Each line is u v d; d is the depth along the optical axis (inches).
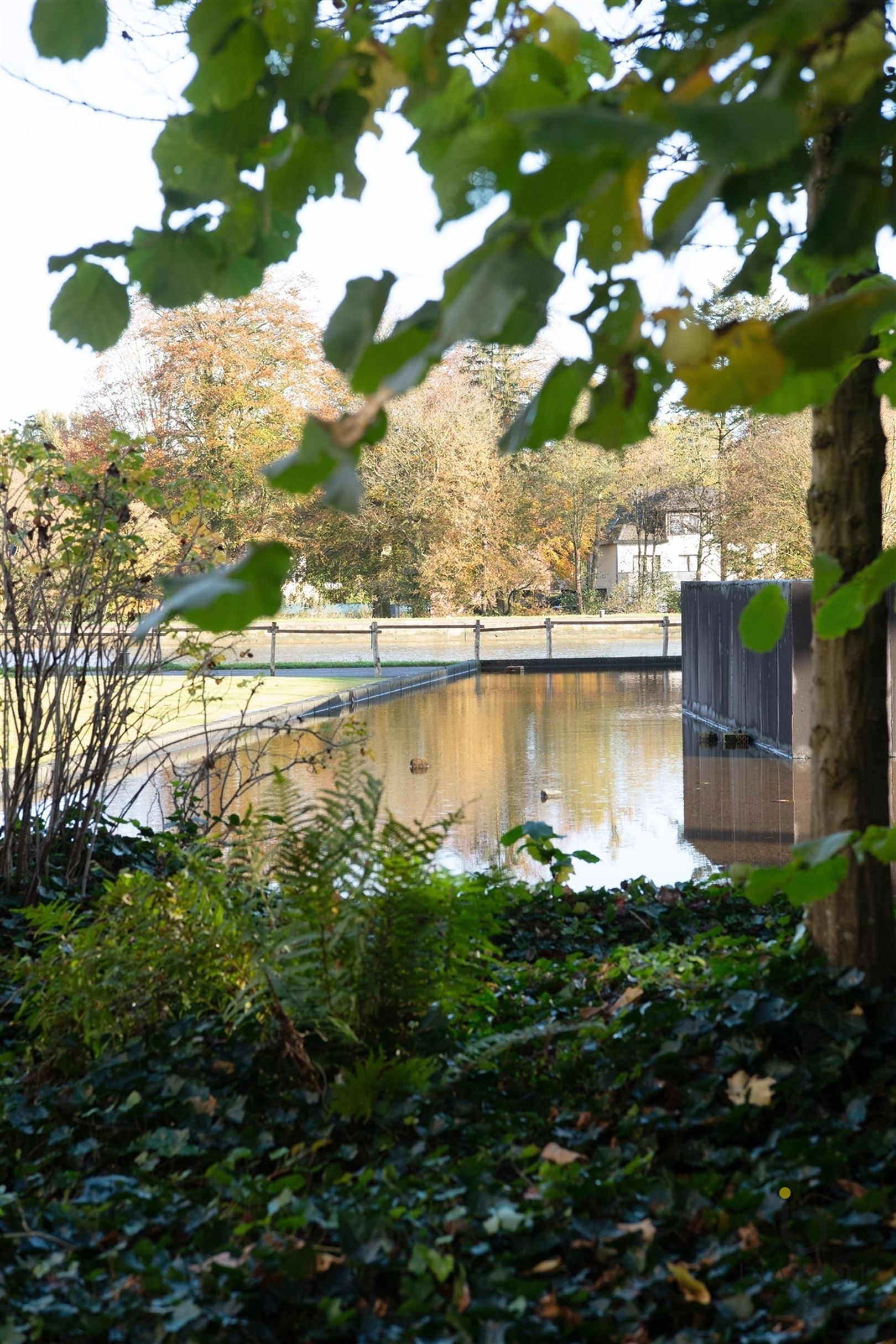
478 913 140.3
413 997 133.0
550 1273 91.3
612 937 191.0
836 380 53.5
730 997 127.5
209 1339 82.0
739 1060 119.6
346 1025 126.3
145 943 141.1
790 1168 105.1
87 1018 137.8
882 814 130.6
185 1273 90.4
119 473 218.2
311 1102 123.7
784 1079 117.0
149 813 369.7
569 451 2028.8
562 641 1537.9
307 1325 85.7
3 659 218.8
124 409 1561.3
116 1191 107.0
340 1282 89.6
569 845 327.6
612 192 37.3
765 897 62.1
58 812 216.1
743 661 570.9
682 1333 82.4
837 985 126.2
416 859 139.3
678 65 40.2
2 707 221.5
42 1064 138.7
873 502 128.3
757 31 35.5
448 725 644.7
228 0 53.7
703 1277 91.0
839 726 130.0
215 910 141.1
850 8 40.2
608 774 462.0
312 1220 96.3
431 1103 121.2
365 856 143.6
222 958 140.3
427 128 56.8
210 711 636.1
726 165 29.9
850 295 40.4
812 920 135.0
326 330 46.8
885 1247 94.5
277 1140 119.8
